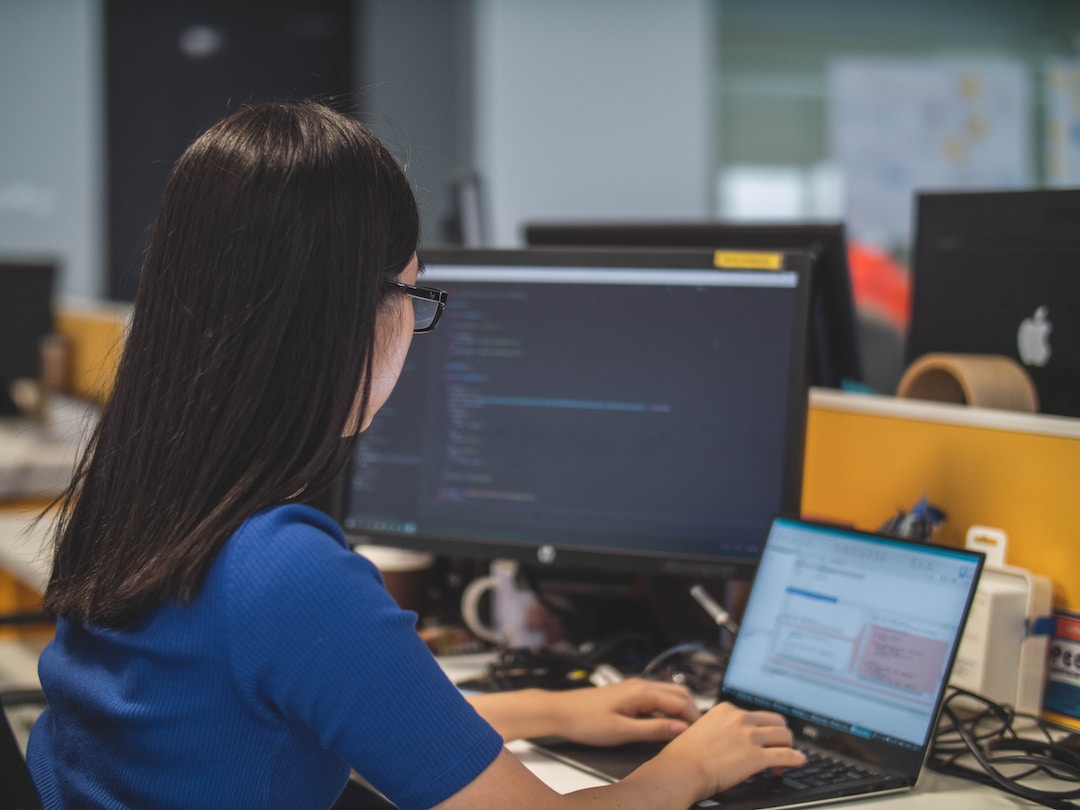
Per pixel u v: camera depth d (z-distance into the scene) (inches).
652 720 43.1
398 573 58.1
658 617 55.1
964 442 50.1
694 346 50.7
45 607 33.7
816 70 230.4
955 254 62.1
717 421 50.4
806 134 231.0
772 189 230.4
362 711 28.7
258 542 29.2
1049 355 57.5
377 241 30.7
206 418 29.7
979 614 45.8
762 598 46.2
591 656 52.9
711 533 50.3
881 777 39.6
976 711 45.8
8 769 30.9
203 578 29.1
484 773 29.8
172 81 216.8
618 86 218.2
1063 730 45.6
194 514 29.8
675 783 35.4
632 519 51.3
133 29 212.5
